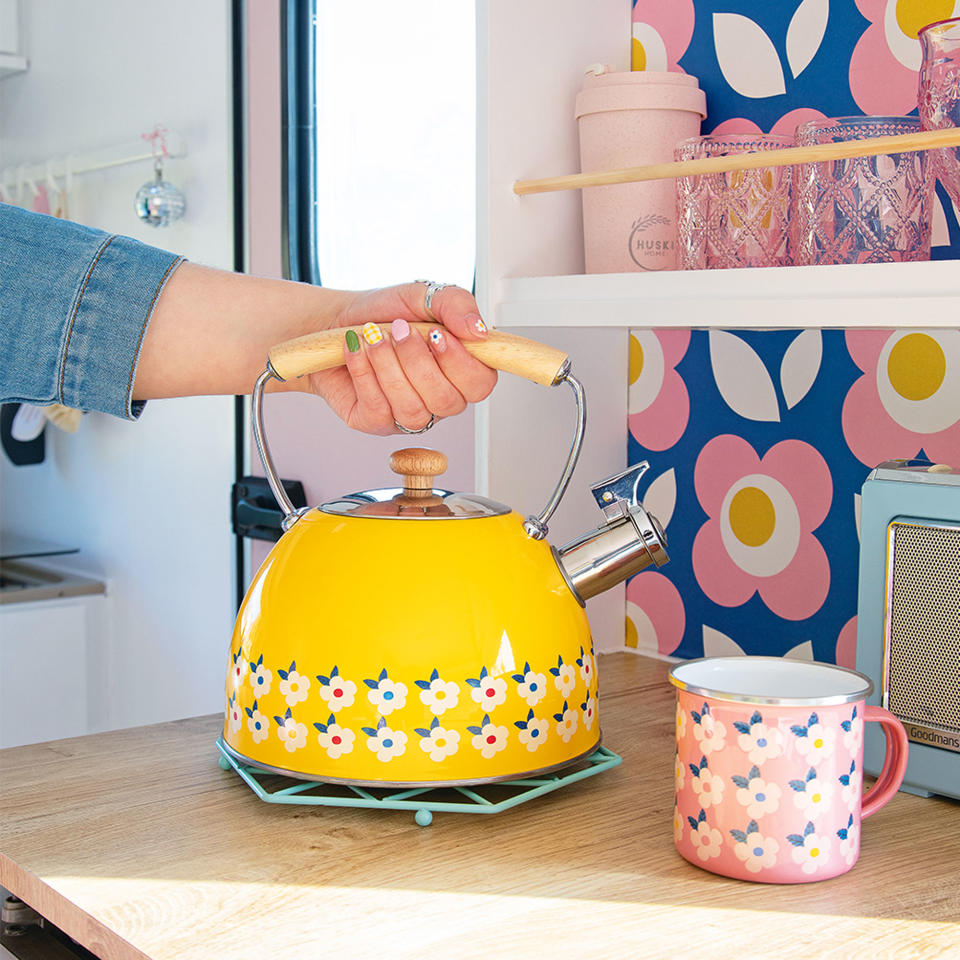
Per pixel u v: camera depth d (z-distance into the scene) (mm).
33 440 2381
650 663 1128
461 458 1386
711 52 1077
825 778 619
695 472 1116
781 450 1044
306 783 746
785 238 918
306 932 557
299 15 1626
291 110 1642
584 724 754
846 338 988
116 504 2145
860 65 967
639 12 1122
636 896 604
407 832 686
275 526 1687
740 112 1062
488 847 667
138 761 811
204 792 749
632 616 1192
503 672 700
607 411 1136
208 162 1835
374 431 817
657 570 1161
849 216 829
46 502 2398
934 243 930
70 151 2283
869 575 791
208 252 1858
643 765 813
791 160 788
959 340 909
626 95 963
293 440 1688
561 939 553
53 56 2312
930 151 827
